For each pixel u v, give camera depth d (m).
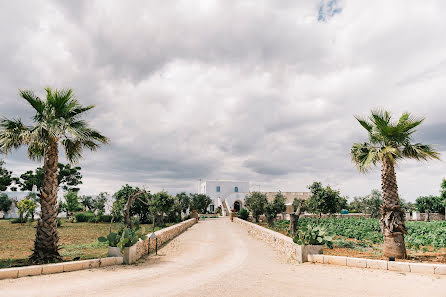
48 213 10.62
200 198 52.72
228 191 68.12
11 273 7.75
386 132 11.79
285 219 40.25
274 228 27.72
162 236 17.03
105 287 7.03
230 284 7.61
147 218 36.47
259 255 13.27
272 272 9.30
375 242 17.97
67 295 6.23
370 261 9.34
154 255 13.10
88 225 30.80
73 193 39.00
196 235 22.42
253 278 8.38
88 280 7.77
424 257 11.73
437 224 27.67
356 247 15.53
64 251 13.18
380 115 12.08
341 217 42.34
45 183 10.76
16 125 10.53
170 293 6.59
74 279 7.84
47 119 11.08
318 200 19.97
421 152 11.40
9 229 25.06
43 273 8.32
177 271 9.45
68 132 10.74
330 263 10.32
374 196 37.56
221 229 27.61
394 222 11.59
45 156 11.00
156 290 6.83
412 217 42.62
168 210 28.06
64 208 38.91
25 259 11.22
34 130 10.24
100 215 36.12
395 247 11.47
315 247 11.20
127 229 10.97
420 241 16.73
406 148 12.01
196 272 9.32
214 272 9.34
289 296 6.48
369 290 6.92
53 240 10.60
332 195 19.84
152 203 27.78
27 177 41.97
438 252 13.99
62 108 11.46
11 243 16.38
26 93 10.66
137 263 10.88
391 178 12.01
